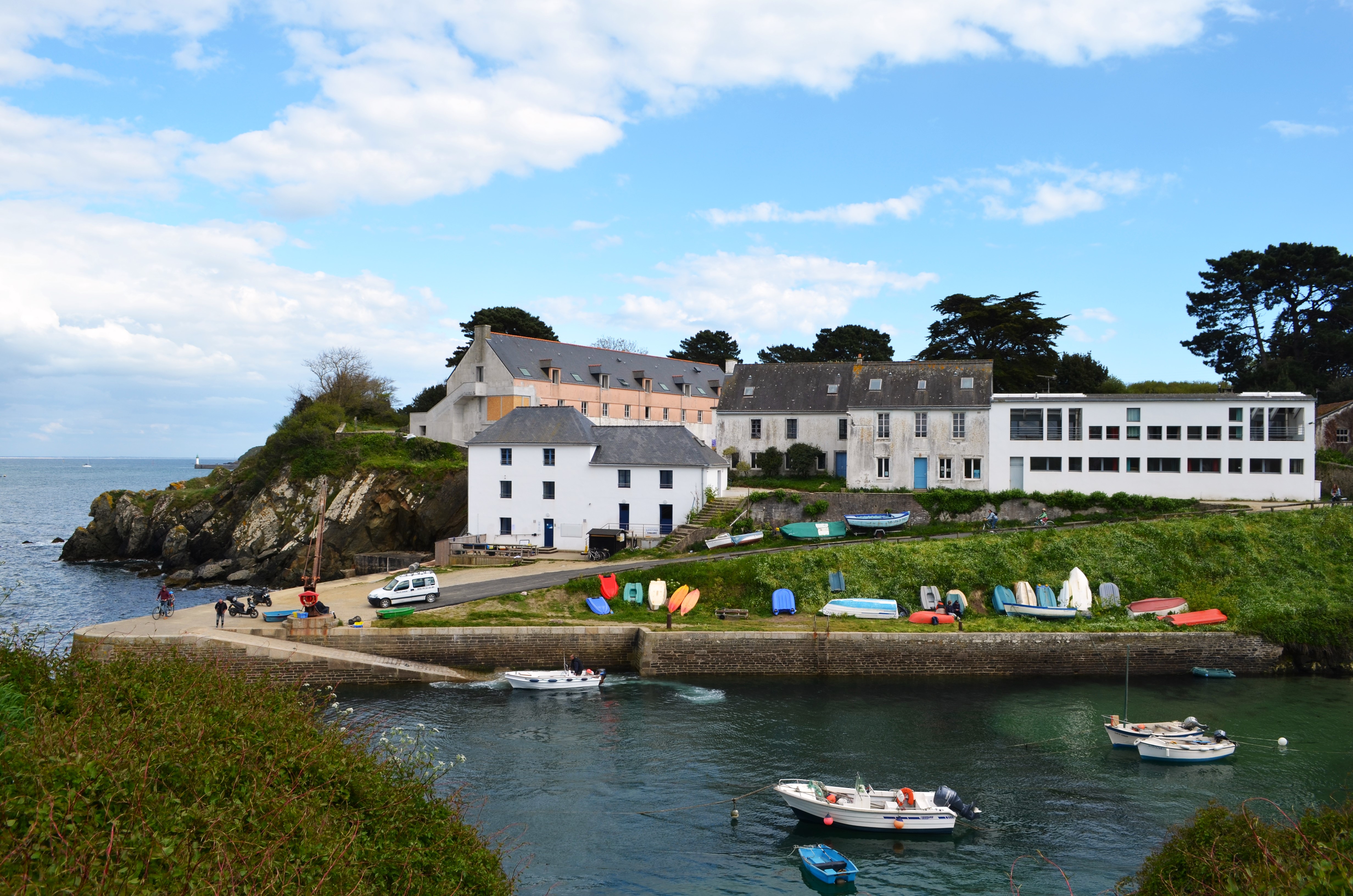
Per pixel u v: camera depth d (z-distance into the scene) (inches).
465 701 1277.1
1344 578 1676.9
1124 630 1526.8
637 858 834.2
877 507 2059.5
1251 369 2972.4
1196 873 563.2
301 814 429.7
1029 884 801.6
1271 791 994.1
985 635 1481.3
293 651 1337.4
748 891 784.9
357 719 1170.6
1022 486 2106.3
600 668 1467.8
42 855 321.1
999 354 3016.7
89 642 1299.2
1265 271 3021.7
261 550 2529.5
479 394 2768.2
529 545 2032.5
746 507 2058.3
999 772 1047.0
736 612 1590.8
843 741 1143.0
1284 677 1480.1
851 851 864.3
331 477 2588.6
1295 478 1991.9
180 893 327.3
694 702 1296.8
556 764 1043.9
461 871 501.0
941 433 2164.1
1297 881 406.0
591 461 2082.9
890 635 1471.5
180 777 422.9
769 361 4690.0
